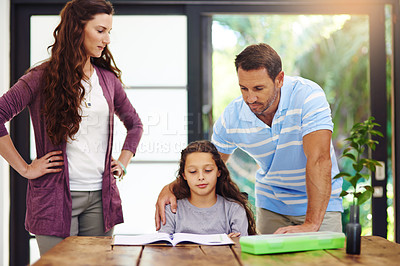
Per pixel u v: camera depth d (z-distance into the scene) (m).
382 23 3.20
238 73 1.94
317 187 1.90
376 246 1.72
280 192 2.30
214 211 2.13
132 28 3.21
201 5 3.18
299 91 2.04
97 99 2.14
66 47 2.06
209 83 3.19
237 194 2.21
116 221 2.24
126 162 2.43
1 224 3.07
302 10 3.18
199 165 2.11
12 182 3.13
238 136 2.25
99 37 2.08
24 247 3.16
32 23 3.19
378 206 3.17
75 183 2.10
